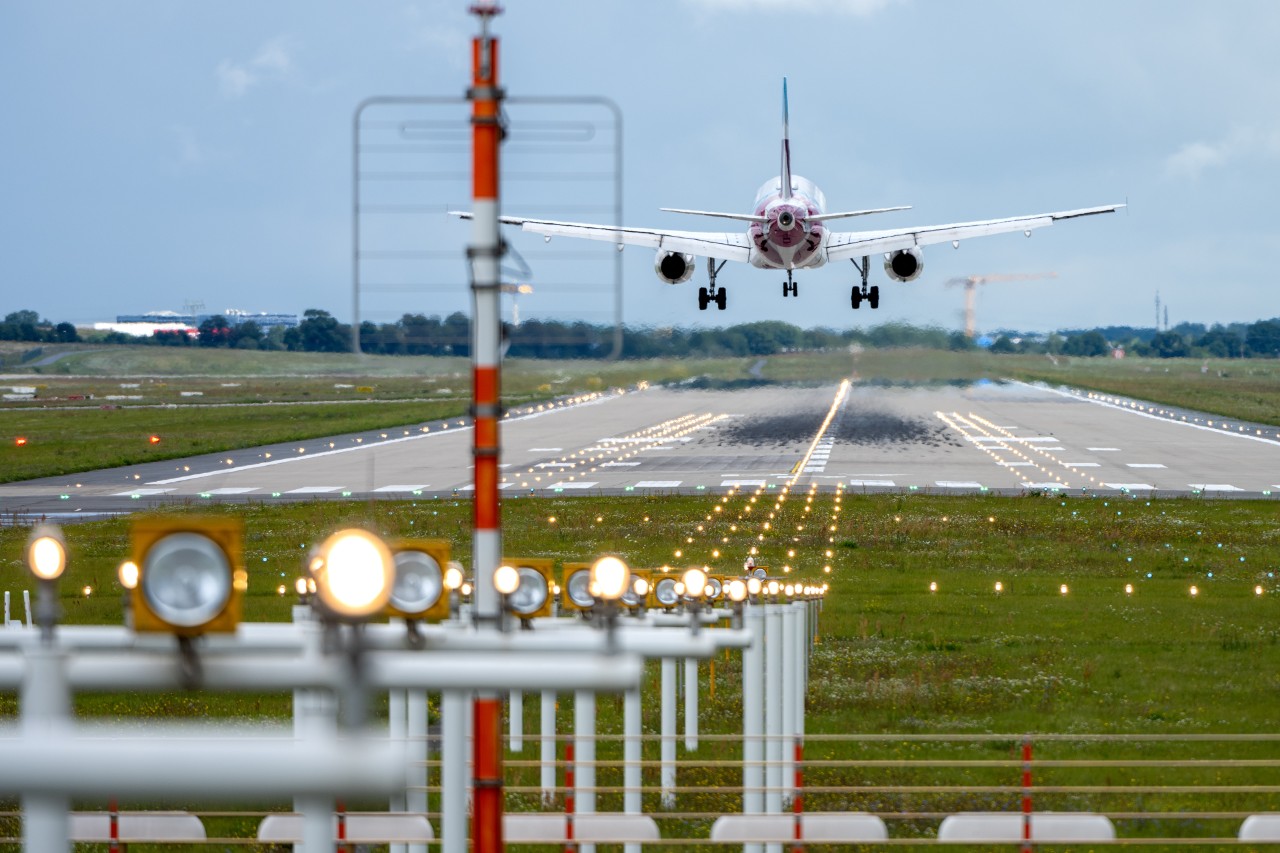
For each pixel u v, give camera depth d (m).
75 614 119.31
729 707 85.38
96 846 60.75
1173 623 113.56
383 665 24.14
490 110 35.22
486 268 35.25
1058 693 88.38
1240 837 57.50
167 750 18.95
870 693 87.56
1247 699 86.81
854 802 65.25
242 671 24.83
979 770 70.88
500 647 34.16
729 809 64.12
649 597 67.38
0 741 19.05
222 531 25.12
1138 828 62.12
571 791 54.34
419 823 53.56
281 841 55.75
